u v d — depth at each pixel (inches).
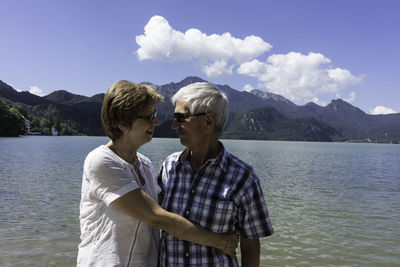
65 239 262.4
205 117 85.4
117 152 84.7
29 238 262.8
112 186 77.2
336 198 520.7
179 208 85.5
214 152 88.7
